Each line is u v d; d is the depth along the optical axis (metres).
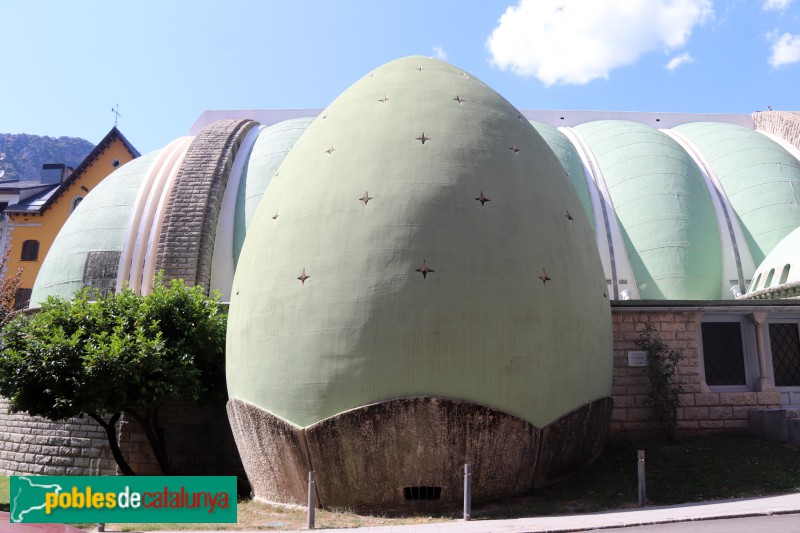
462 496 12.17
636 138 27.62
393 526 10.86
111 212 24.56
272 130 28.23
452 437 11.99
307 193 13.96
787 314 16.89
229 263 23.27
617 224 24.47
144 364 15.06
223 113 35.22
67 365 15.14
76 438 18.86
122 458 16.73
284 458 12.77
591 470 13.84
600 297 14.56
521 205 13.59
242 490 16.39
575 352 13.27
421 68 16.27
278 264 13.52
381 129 14.34
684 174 25.33
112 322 16.44
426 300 12.27
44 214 41.47
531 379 12.52
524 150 14.72
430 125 14.29
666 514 10.59
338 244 12.95
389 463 12.11
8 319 22.97
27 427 19.98
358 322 12.28
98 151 42.44
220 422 17.50
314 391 12.39
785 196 24.69
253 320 13.59
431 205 12.98
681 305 16.62
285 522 11.62
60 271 23.67
